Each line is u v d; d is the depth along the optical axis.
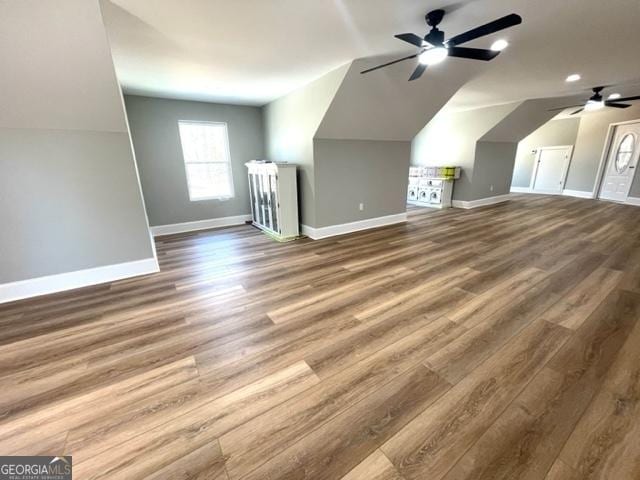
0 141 2.49
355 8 2.21
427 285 2.88
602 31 2.80
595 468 1.17
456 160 7.27
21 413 1.50
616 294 2.59
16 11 1.82
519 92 5.29
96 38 2.13
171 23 2.35
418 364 1.79
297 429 1.38
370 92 3.87
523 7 2.32
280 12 2.22
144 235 3.28
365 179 5.04
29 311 2.52
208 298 2.71
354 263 3.55
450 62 3.64
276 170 4.46
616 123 7.45
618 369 1.70
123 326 2.27
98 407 1.53
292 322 2.29
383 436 1.33
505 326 2.16
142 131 4.76
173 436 1.36
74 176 2.82
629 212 6.18
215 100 5.13
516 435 1.32
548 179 9.17
